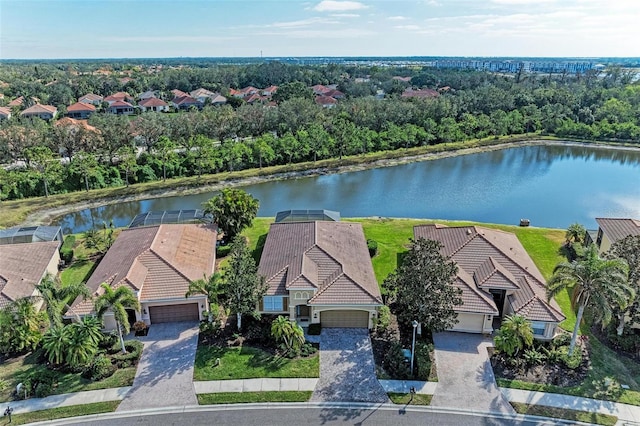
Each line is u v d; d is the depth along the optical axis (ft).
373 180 277.23
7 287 121.60
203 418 91.40
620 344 112.78
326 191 256.32
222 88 559.79
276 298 120.67
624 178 288.71
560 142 374.43
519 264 130.72
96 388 98.68
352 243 146.82
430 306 103.40
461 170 301.84
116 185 253.03
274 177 273.13
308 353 109.81
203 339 114.62
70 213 220.02
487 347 113.19
